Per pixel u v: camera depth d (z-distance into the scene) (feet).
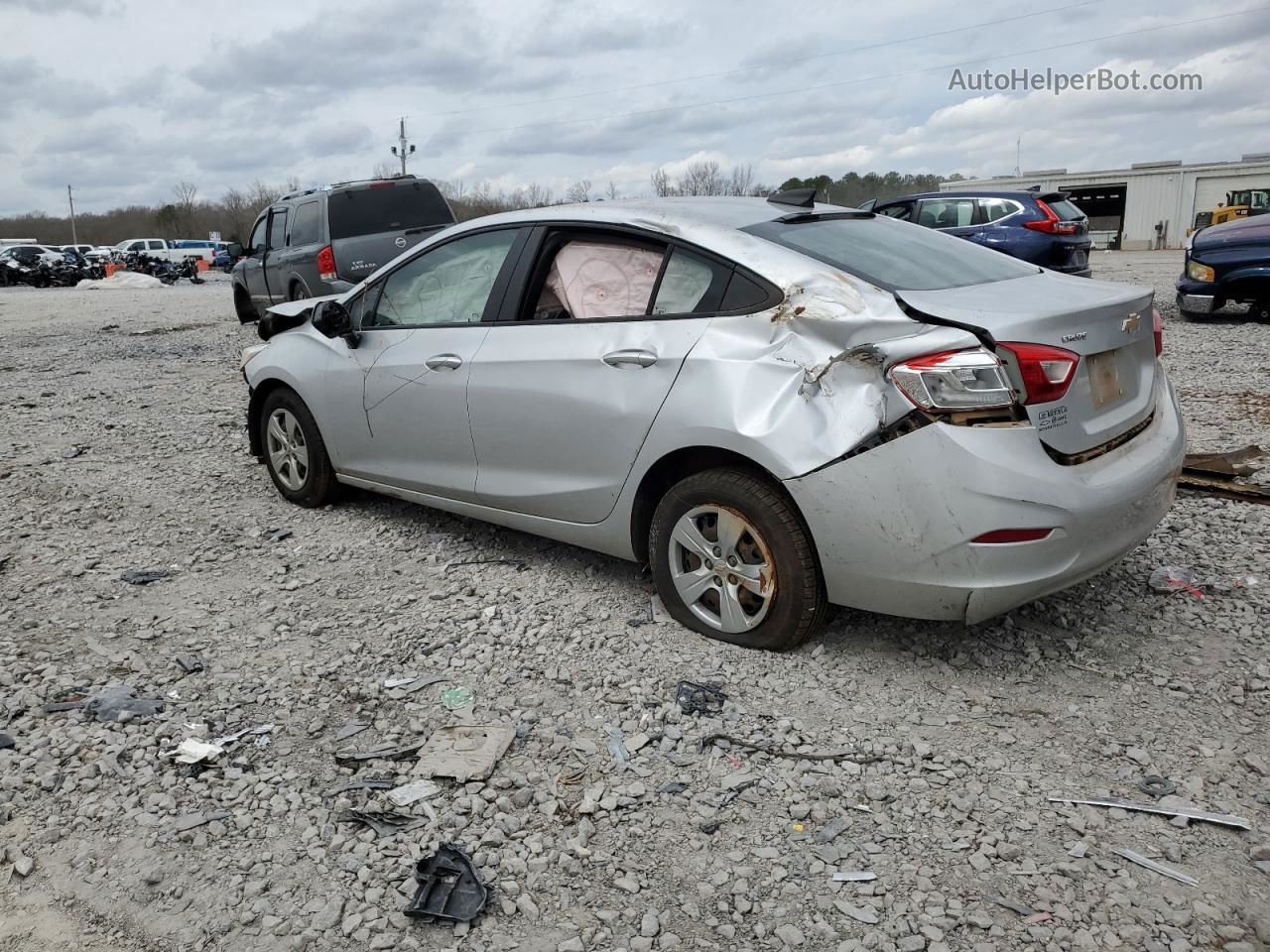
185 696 11.78
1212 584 14.02
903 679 11.71
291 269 43.42
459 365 14.94
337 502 19.39
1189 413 24.53
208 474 21.90
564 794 9.71
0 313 68.28
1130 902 8.04
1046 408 10.66
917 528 10.66
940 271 12.60
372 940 7.86
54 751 10.56
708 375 11.90
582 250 13.88
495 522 15.40
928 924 7.86
